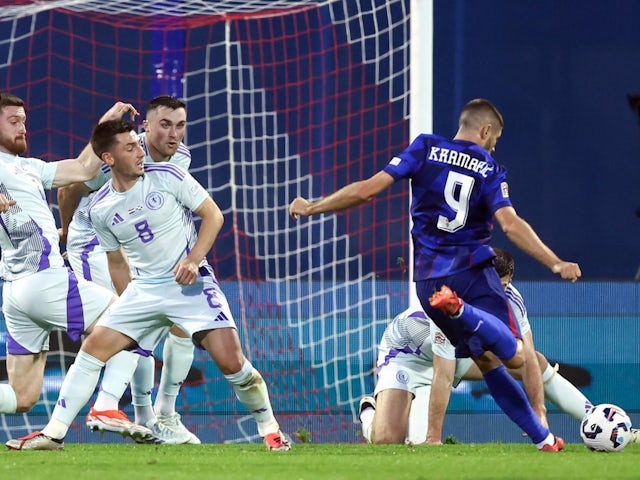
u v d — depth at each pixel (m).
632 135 38.34
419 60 27.92
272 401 32.62
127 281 20.95
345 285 35.66
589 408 22.69
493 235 37.75
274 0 33.34
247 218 37.50
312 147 37.69
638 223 38.19
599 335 34.25
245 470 14.91
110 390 21.06
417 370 24.75
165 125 20.52
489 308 17.47
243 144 37.59
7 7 30.61
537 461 16.16
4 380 31.91
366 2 37.47
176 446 21.06
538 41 38.31
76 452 18.59
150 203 18.83
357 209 37.00
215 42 37.81
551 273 37.34
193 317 18.84
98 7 32.12
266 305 34.91
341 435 31.30
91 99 37.59
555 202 38.16
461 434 31.25
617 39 38.44
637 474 14.28
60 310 20.78
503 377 17.62
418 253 17.91
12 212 20.50
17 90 37.25
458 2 38.09
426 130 27.86
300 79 37.78
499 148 38.12
